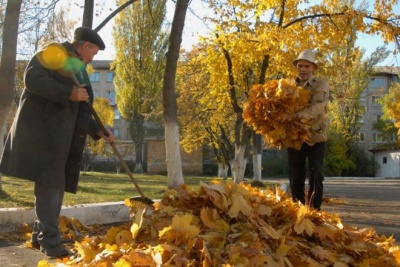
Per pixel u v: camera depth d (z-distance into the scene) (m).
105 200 7.88
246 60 15.07
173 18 10.54
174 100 10.61
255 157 21.95
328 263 3.56
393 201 12.64
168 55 10.53
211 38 14.77
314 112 5.79
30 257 4.23
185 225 3.30
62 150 4.24
